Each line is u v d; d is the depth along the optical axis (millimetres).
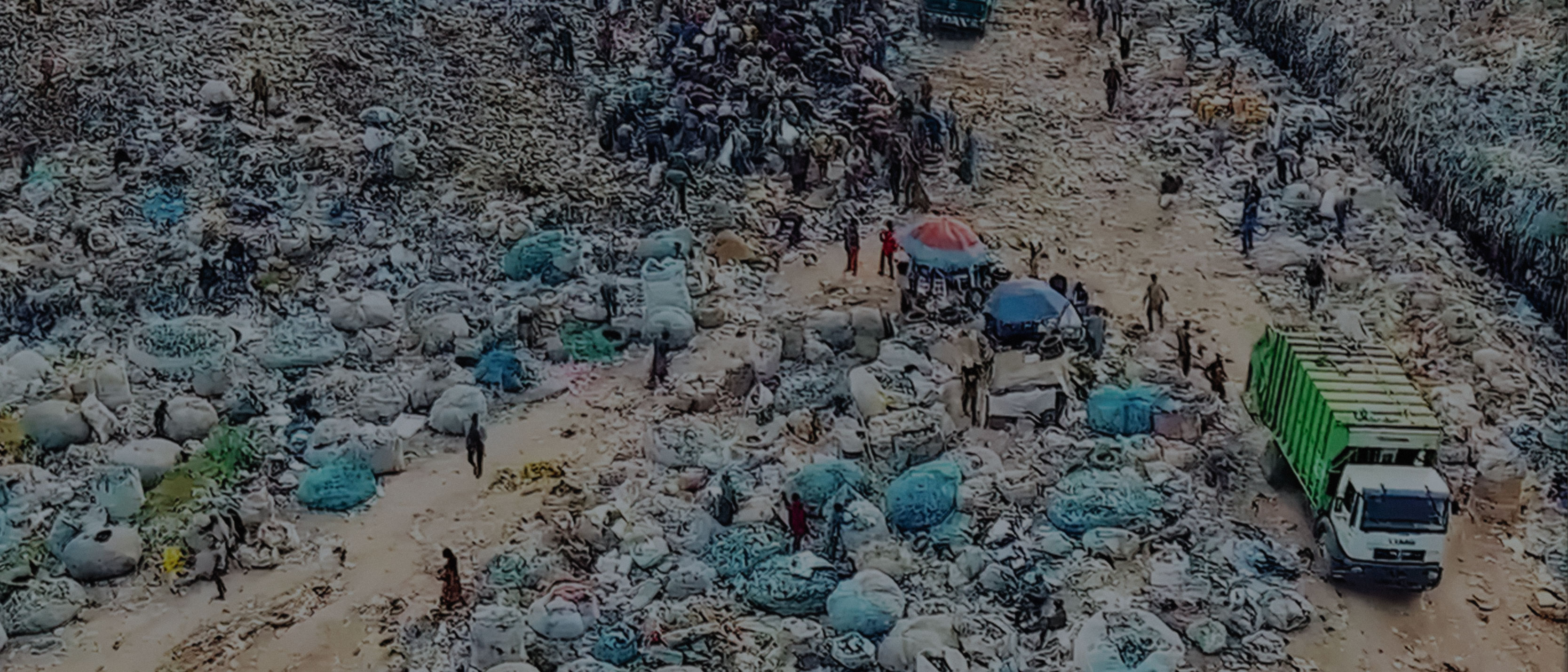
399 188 43281
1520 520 31500
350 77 48156
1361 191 43219
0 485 30625
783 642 27312
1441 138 43500
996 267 40469
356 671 26938
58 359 35625
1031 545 29922
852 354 36250
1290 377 31266
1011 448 33094
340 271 39656
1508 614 28828
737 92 47281
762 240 41969
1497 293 39656
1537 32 46344
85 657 27219
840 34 51156
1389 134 45688
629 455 32906
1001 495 31266
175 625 28031
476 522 30859
